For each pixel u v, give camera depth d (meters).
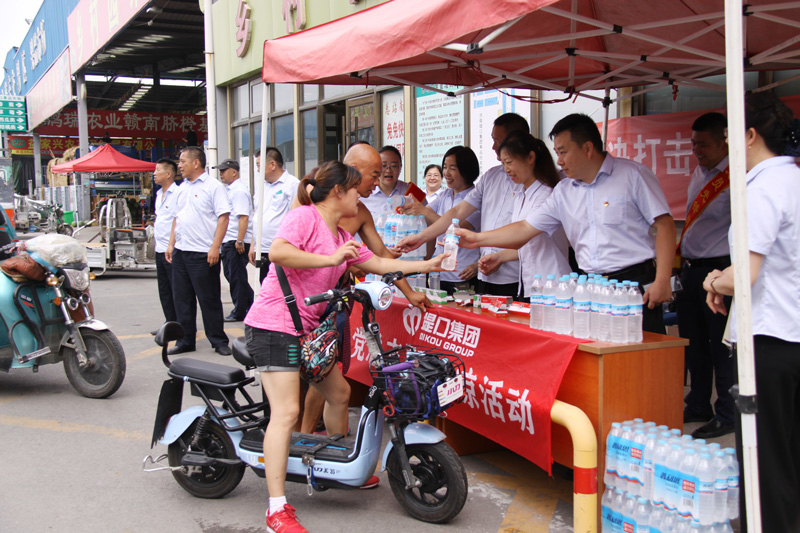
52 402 5.30
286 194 7.07
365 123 9.42
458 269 5.03
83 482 3.81
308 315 3.17
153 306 9.83
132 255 12.98
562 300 3.18
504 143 4.15
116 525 3.30
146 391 5.59
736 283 2.22
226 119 13.99
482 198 4.84
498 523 3.25
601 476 2.93
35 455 4.21
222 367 3.53
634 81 5.04
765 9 3.24
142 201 18.16
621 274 3.62
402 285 3.87
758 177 2.48
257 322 3.11
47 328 5.32
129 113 25.64
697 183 4.55
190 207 6.47
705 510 2.50
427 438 3.11
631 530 2.75
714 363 4.26
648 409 3.04
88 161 14.89
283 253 3.00
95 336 5.34
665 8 3.96
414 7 3.29
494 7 2.67
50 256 5.15
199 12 15.41
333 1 9.06
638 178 3.53
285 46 4.17
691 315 4.47
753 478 2.23
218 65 13.48
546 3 2.47
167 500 3.59
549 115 6.61
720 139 4.25
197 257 6.51
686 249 4.45
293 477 3.34
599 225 3.62
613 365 2.93
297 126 11.29
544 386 3.09
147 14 15.34
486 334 3.52
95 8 17.03
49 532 3.23
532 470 3.91
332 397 3.51
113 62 22.36
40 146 34.19
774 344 2.48
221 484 3.53
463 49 3.55
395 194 5.42
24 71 32.84
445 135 7.79
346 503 3.52
